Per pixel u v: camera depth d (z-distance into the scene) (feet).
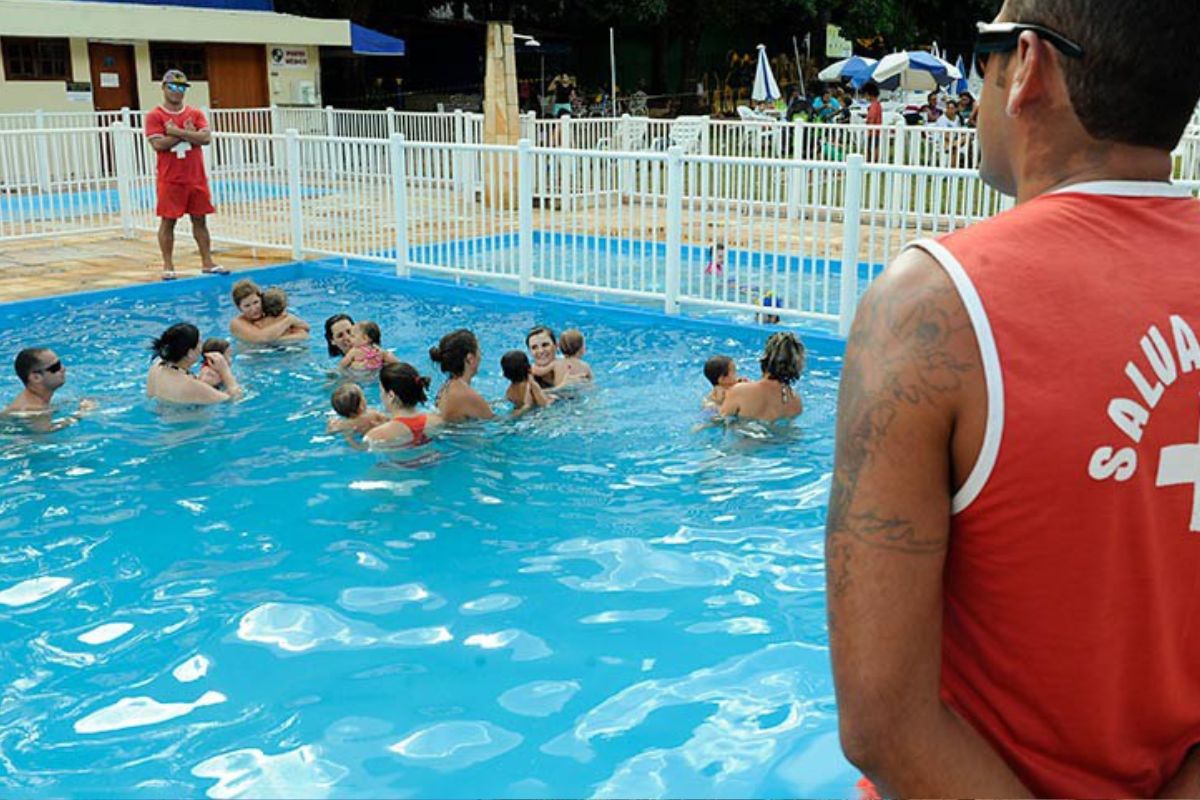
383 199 40.93
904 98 93.30
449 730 12.37
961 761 4.31
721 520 18.44
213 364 26.00
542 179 36.35
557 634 14.61
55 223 48.75
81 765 11.80
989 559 4.23
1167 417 4.12
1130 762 4.59
